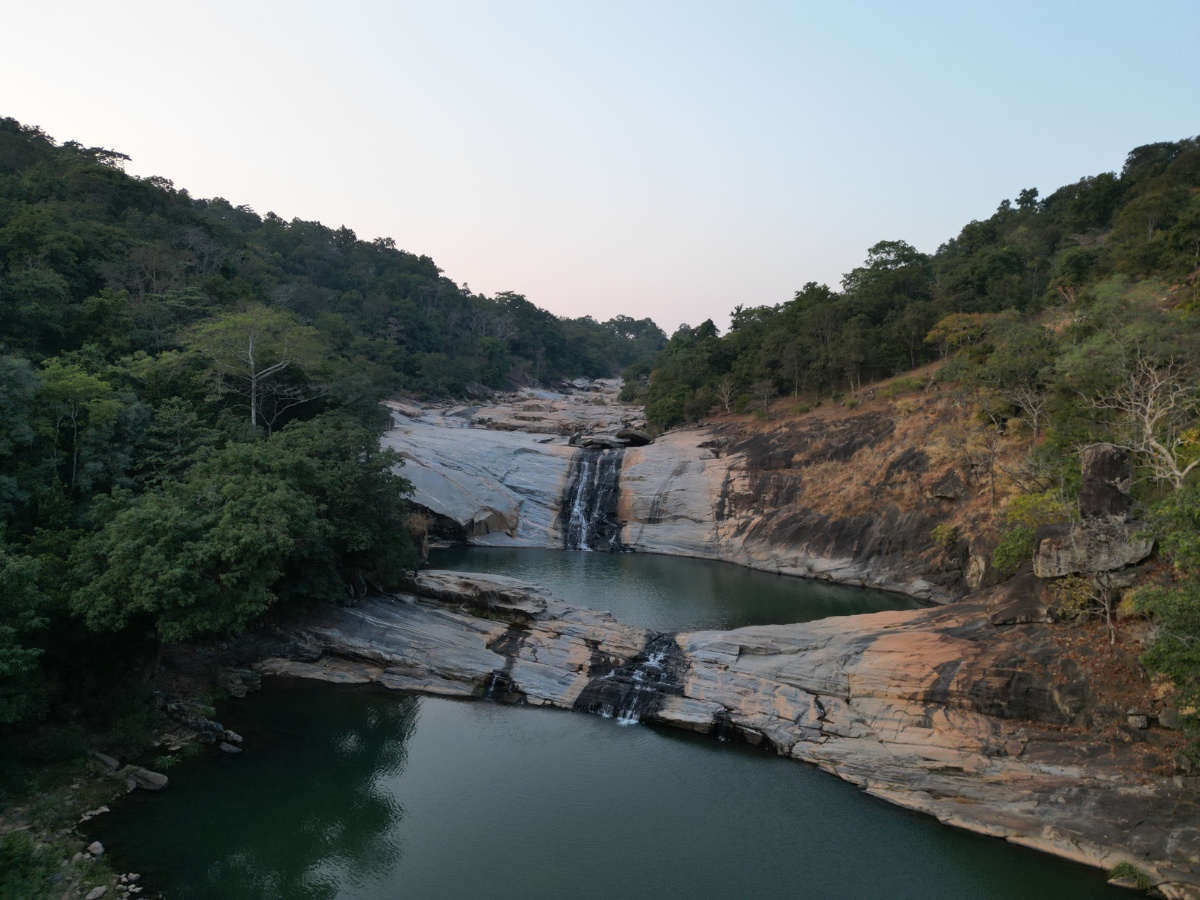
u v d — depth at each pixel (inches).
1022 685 1008.2
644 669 1300.4
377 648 1327.5
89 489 1311.5
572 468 2878.9
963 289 3024.1
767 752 1087.6
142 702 1008.2
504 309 7052.2
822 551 2182.6
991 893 773.9
